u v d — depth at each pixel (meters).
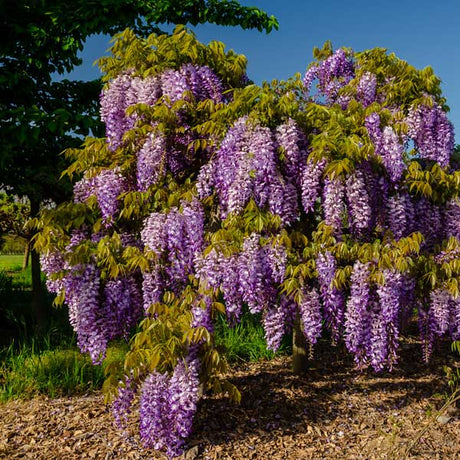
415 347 5.95
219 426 3.90
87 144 4.26
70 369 5.00
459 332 4.01
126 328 3.87
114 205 3.91
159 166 3.82
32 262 7.04
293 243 3.96
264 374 5.04
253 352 5.53
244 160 3.51
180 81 3.88
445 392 4.61
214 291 3.51
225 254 3.36
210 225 4.05
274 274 3.52
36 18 6.27
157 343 3.32
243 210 3.60
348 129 3.85
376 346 3.70
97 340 3.65
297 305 3.83
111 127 4.08
